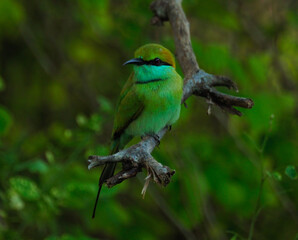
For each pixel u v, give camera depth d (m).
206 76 7.41
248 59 10.38
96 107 13.96
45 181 8.62
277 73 13.24
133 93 7.91
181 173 10.96
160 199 12.16
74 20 14.01
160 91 7.77
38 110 15.09
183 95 7.38
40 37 14.23
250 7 14.03
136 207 12.15
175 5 8.09
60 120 15.05
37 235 10.33
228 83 7.34
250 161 11.35
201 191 10.95
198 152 11.27
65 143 9.10
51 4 13.78
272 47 13.54
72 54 14.44
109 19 12.29
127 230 11.34
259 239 13.00
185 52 7.69
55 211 8.24
